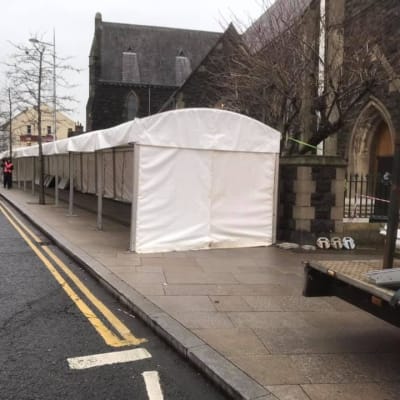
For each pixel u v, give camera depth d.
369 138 18.11
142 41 55.81
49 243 10.39
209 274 7.13
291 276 7.13
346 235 9.97
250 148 9.39
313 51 11.07
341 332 4.78
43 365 4.09
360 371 3.87
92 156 22.05
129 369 4.05
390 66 12.80
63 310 5.61
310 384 3.62
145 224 8.66
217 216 9.27
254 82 12.68
